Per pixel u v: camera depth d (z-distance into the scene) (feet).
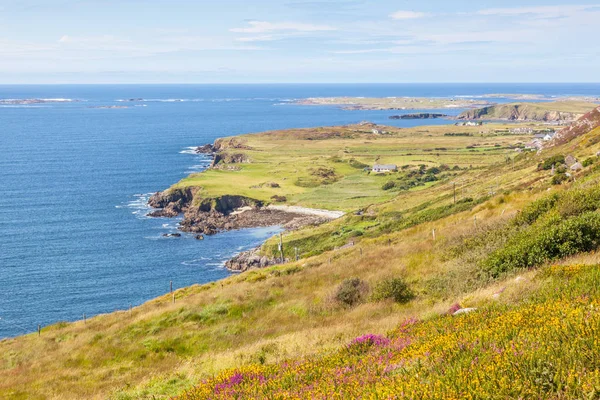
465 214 158.61
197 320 105.60
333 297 97.86
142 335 104.47
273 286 117.70
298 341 69.00
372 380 32.04
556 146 315.78
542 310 35.40
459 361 29.04
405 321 57.88
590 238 68.59
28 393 80.79
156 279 321.52
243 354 67.87
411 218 247.70
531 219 99.96
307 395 32.42
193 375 65.36
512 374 25.22
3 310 273.54
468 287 76.48
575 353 25.63
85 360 96.22
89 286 309.01
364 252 140.67
